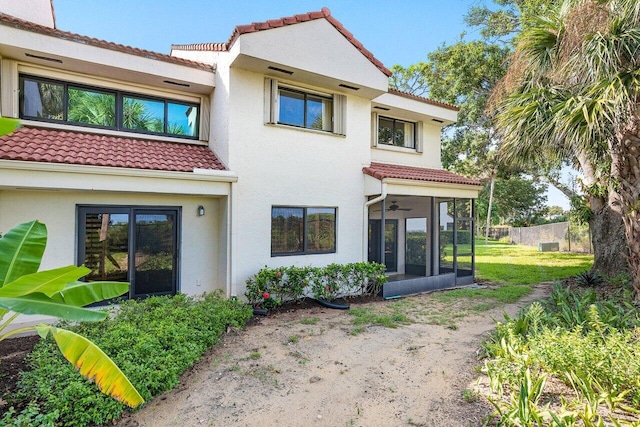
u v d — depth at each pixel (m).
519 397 3.84
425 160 14.46
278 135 10.09
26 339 6.85
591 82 6.89
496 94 9.29
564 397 4.28
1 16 7.50
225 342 6.81
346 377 5.36
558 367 4.49
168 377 4.71
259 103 9.80
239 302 8.50
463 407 4.42
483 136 20.31
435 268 13.49
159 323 6.04
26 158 6.82
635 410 3.79
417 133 14.25
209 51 10.52
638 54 6.44
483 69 18.22
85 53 8.38
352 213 11.48
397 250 15.09
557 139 7.36
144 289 8.92
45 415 3.71
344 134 11.31
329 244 11.09
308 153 10.60
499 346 5.61
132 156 8.41
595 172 12.77
